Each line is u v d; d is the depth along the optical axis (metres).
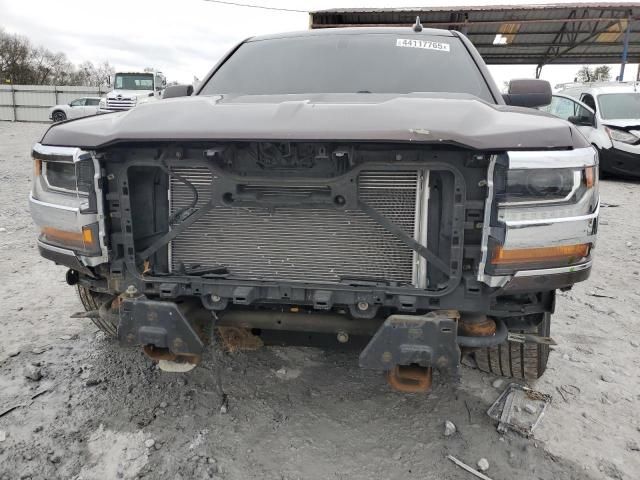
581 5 16.41
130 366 3.08
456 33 3.54
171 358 2.35
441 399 2.77
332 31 3.61
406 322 2.05
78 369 3.03
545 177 1.94
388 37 3.42
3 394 2.76
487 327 2.18
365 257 2.19
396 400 2.77
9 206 7.42
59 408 2.65
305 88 3.08
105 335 3.46
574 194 1.98
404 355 2.05
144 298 2.25
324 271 2.22
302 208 2.16
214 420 2.57
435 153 2.01
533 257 1.97
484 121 2.05
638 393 2.88
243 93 3.13
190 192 2.28
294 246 2.22
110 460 2.28
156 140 2.08
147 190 2.32
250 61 3.45
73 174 2.23
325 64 3.25
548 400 2.73
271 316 2.38
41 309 3.92
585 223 2.00
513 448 2.40
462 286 2.08
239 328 2.48
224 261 2.30
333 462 2.30
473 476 2.22
